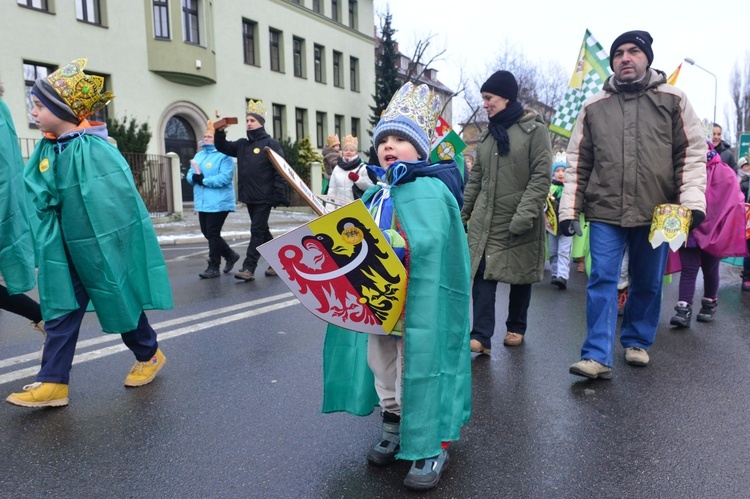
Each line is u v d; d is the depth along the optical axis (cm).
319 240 201
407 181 220
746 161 793
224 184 711
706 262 511
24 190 340
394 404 242
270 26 2516
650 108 349
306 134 2788
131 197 323
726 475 238
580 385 346
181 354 400
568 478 237
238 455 256
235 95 2333
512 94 399
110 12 1828
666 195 353
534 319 519
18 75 1596
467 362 233
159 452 258
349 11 3119
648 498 221
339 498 221
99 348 411
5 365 377
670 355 408
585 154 372
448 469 244
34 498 221
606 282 355
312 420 293
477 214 408
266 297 599
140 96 1931
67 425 286
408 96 233
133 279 328
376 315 216
